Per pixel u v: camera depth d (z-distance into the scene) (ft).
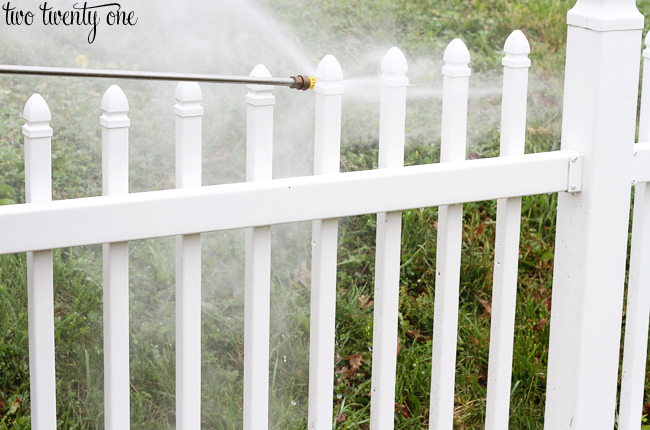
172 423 8.09
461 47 5.74
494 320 6.41
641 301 6.87
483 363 9.02
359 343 9.09
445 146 5.94
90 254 9.67
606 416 6.53
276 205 5.14
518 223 6.15
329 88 5.38
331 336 5.78
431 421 6.49
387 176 5.43
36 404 4.95
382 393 6.07
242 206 5.03
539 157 5.88
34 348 4.85
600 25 5.63
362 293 9.81
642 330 6.96
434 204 5.65
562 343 6.41
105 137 4.83
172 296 9.41
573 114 6.00
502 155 6.16
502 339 6.39
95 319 8.85
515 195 5.89
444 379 6.29
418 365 8.71
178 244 5.17
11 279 9.04
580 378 6.31
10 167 10.84
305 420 8.27
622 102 5.87
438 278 6.14
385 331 5.94
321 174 5.56
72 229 4.59
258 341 5.54
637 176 6.38
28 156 4.64
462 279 9.93
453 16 15.89
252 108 5.24
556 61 15.08
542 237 10.86
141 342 8.69
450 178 5.64
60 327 8.61
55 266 9.21
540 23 15.87
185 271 5.14
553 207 10.98
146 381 8.34
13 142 11.30
